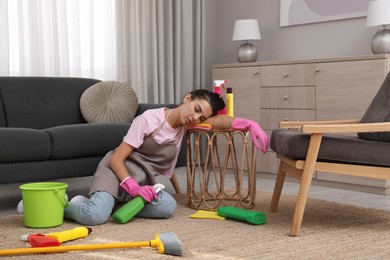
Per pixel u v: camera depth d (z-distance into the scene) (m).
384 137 2.35
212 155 2.91
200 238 2.25
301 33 4.61
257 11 4.93
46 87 3.71
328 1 4.38
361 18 4.19
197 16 5.03
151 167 2.79
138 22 4.62
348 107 3.75
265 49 4.89
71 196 3.45
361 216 2.72
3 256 1.96
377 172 2.32
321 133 2.31
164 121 2.79
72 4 4.22
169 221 2.58
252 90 4.37
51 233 2.16
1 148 2.83
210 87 5.21
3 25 3.92
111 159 2.71
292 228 2.30
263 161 4.29
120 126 3.26
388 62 3.55
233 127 2.85
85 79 3.89
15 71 4.04
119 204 2.92
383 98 2.54
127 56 4.61
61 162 3.06
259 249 2.08
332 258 1.97
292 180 4.08
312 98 3.96
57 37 4.13
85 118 3.66
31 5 4.02
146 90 4.68
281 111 4.17
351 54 4.27
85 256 1.97
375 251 2.07
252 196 2.93
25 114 3.57
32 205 2.43
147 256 1.98
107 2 4.45
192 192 2.98
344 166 2.35
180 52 4.92
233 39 4.65
